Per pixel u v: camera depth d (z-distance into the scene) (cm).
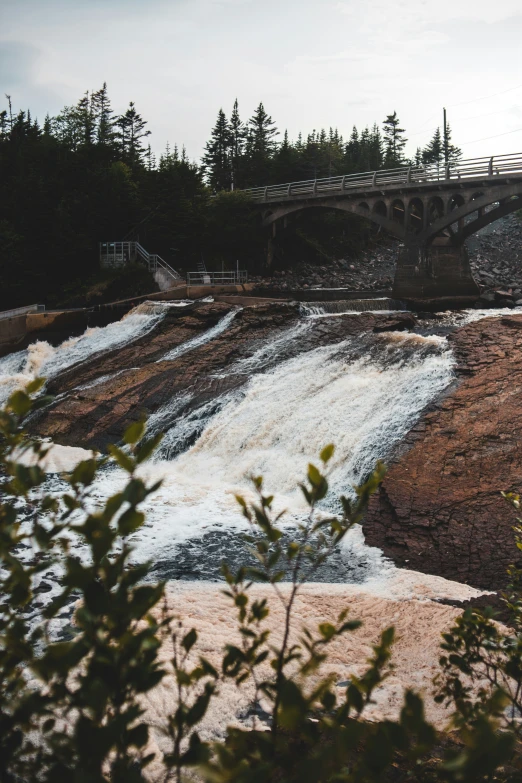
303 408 2503
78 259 6122
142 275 5603
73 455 2580
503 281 6025
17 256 5866
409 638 1255
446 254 4784
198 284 5291
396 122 12388
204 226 6681
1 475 2078
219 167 10069
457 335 2667
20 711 217
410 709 186
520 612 688
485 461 1908
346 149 13300
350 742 185
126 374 3131
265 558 313
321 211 6362
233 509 2019
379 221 5212
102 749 192
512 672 446
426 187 4750
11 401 253
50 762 216
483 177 4425
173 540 1772
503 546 1636
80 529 215
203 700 238
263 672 1070
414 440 2075
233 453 2423
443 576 1580
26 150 7488
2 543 243
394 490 1892
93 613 215
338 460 2183
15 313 4412
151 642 223
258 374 2878
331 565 1625
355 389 2534
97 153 7750
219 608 1345
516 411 2066
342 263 7631
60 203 6222
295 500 2103
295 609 1350
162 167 7662
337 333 3125
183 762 214
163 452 2550
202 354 3184
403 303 4059
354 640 1238
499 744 172
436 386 2353
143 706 905
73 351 3909
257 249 6875
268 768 189
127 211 6444
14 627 247
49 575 1434
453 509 1777
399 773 433
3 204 6531
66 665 212
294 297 5128
